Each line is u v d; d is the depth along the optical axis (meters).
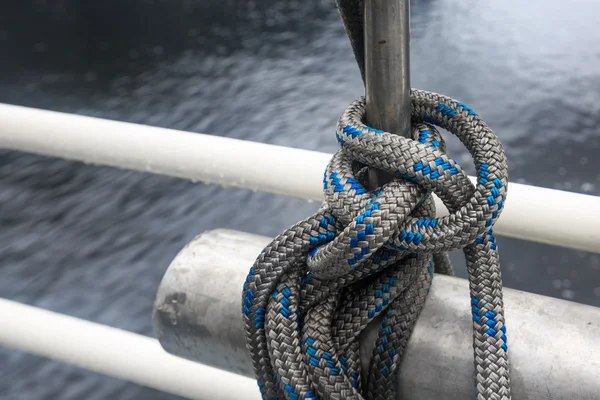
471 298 0.53
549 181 6.09
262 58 9.05
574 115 6.84
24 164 6.78
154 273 5.59
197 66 9.08
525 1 8.98
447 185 0.54
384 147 0.54
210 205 6.25
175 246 5.86
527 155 6.45
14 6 10.80
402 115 0.55
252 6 10.31
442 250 0.53
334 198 0.55
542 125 6.75
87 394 4.45
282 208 6.17
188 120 8.10
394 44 0.51
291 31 9.55
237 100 8.26
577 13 8.59
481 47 8.15
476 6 8.98
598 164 6.26
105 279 5.52
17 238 5.94
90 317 5.16
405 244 0.53
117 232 5.99
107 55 9.51
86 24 10.20
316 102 8.05
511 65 7.73
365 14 0.50
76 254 5.77
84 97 8.68
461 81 7.58
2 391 4.45
